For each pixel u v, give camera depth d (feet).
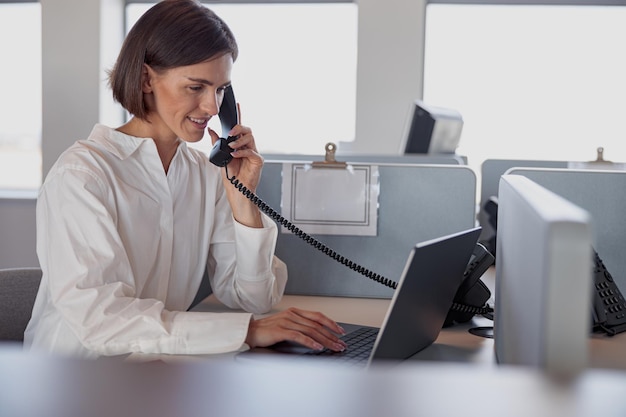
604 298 5.05
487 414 0.83
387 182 6.46
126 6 16.89
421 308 4.05
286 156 10.62
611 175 6.33
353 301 6.36
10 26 17.38
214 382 0.93
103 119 16.14
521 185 3.67
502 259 4.24
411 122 9.68
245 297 5.61
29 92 17.44
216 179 5.71
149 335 4.30
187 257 5.40
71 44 15.93
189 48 4.74
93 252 4.49
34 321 4.99
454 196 6.43
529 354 2.71
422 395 0.89
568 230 1.98
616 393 0.90
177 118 4.92
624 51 15.71
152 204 5.09
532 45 15.97
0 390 0.89
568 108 15.94
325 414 0.83
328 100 16.58
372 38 15.61
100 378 0.93
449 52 16.25
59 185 4.62
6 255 16.53
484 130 16.24
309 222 6.52
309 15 16.55
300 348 4.46
